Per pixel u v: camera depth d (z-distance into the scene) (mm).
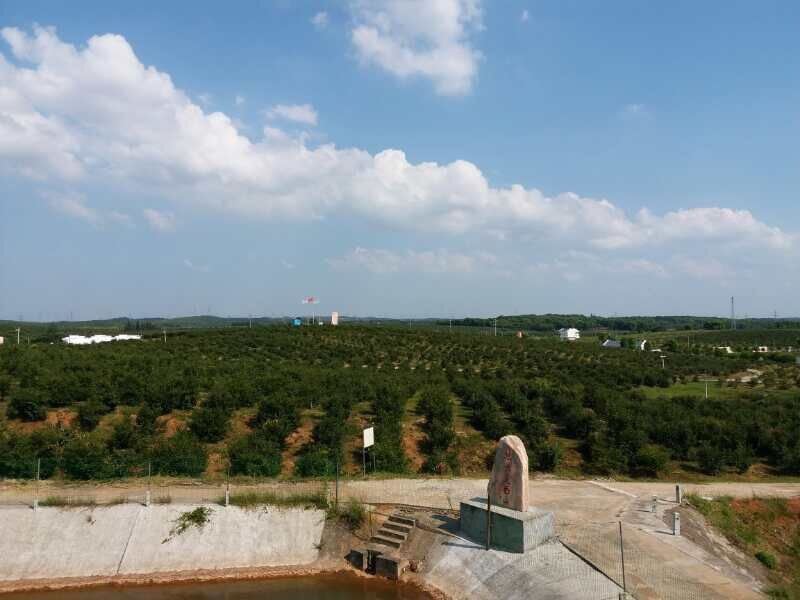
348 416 39719
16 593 21297
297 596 20969
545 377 65500
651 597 17969
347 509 25438
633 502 27547
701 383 72312
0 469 28797
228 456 32156
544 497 28312
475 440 37844
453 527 23812
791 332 153500
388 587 21422
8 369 47781
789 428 40438
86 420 35594
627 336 159625
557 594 18406
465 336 101750
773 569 23281
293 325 107500
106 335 109250
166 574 22625
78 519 24344
